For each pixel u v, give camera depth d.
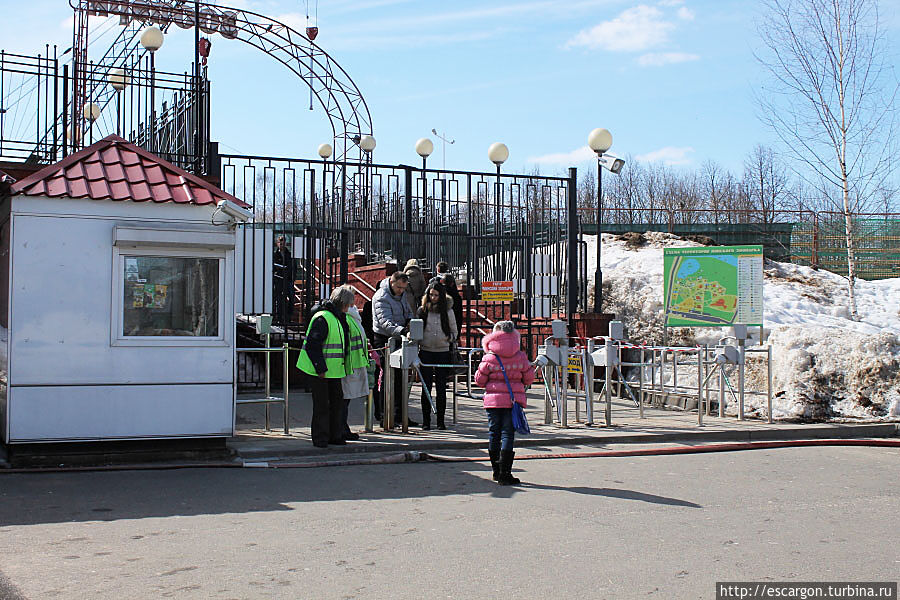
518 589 4.77
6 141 11.90
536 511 6.77
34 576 4.89
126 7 18.20
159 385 8.36
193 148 13.47
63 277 8.08
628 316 17.62
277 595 4.62
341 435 9.48
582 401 14.36
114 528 6.03
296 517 6.46
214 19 22.58
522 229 16.50
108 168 8.56
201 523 6.22
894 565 5.34
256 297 13.84
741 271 13.77
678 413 12.80
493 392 7.92
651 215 31.80
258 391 14.18
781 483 8.12
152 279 8.38
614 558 5.42
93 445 8.23
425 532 6.05
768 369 11.71
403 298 11.39
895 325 19.56
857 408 12.12
